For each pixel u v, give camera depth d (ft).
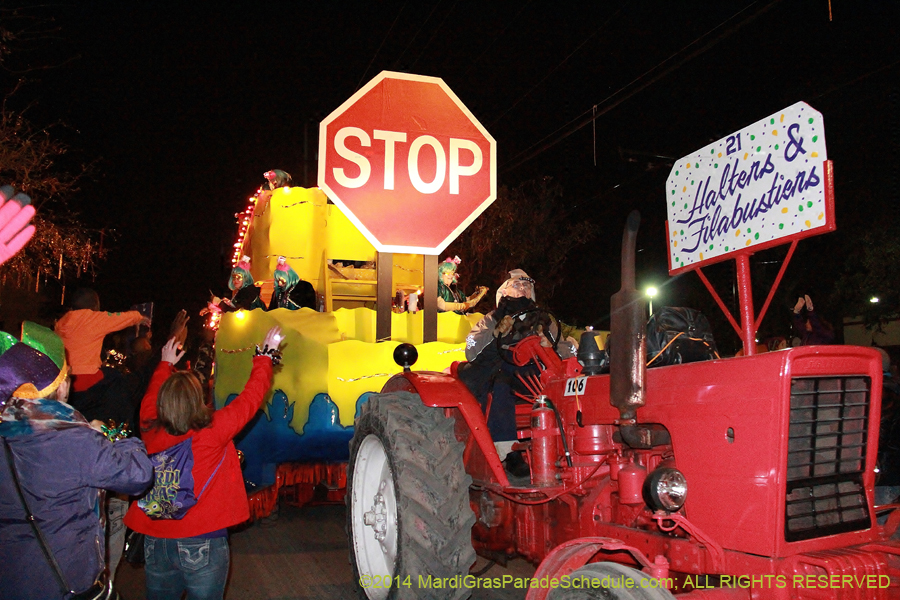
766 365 8.68
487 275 60.13
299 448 18.66
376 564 14.23
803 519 8.93
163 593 10.88
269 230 24.63
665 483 9.04
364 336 19.97
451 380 13.43
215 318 26.35
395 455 12.28
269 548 19.90
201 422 10.75
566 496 11.94
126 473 8.29
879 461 14.92
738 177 10.41
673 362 11.10
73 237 38.52
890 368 16.46
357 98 19.04
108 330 18.44
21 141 35.58
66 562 8.02
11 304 37.27
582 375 12.52
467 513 11.99
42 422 8.09
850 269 41.01
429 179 19.54
